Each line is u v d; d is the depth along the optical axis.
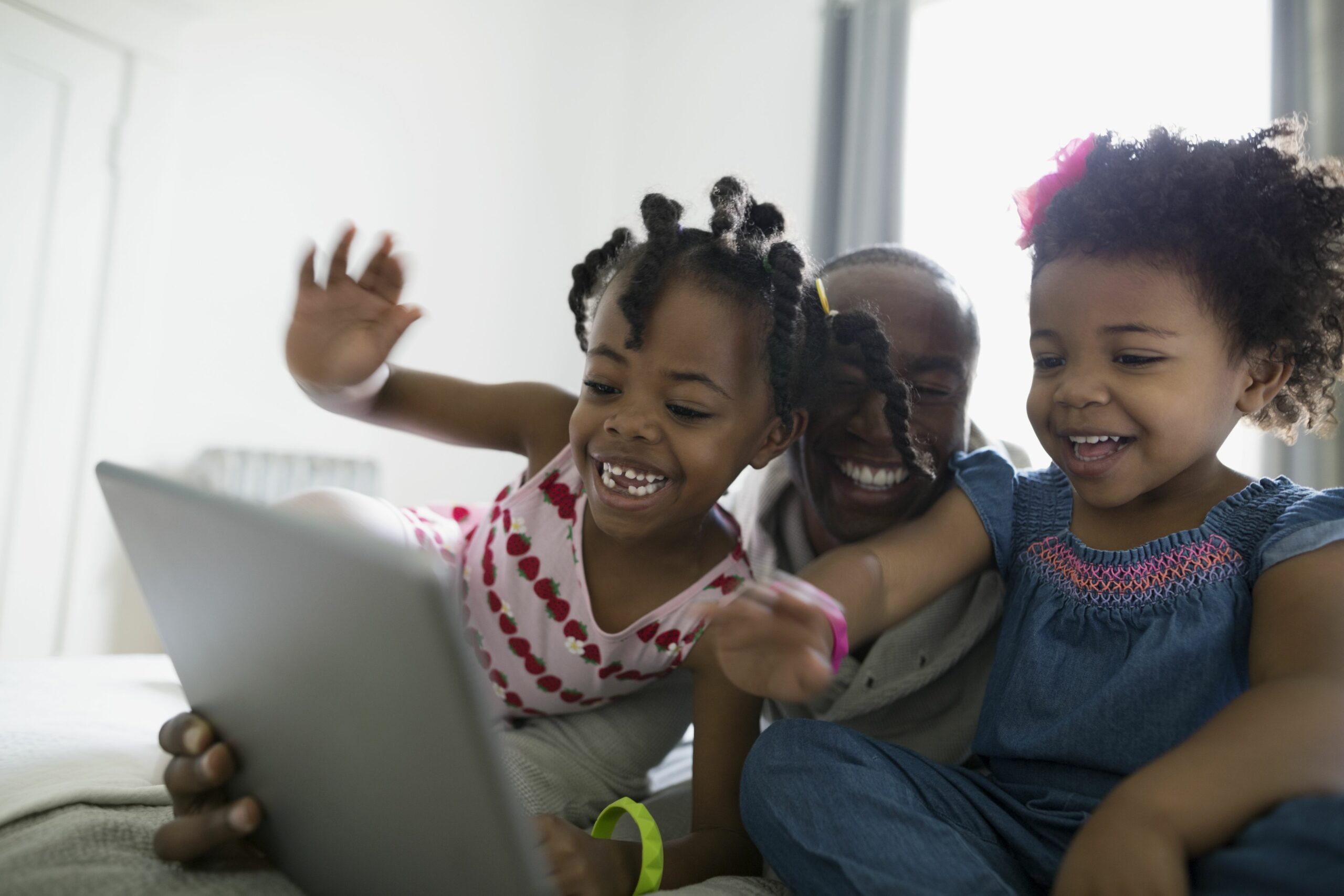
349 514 0.96
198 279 2.51
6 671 1.09
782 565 1.13
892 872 0.61
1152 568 0.76
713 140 3.61
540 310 3.49
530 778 0.93
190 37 2.48
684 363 0.86
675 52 3.74
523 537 1.03
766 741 0.72
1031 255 0.88
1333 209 0.81
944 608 0.97
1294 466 2.30
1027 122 2.98
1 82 2.17
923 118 3.16
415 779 0.45
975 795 0.73
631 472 0.88
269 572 0.50
